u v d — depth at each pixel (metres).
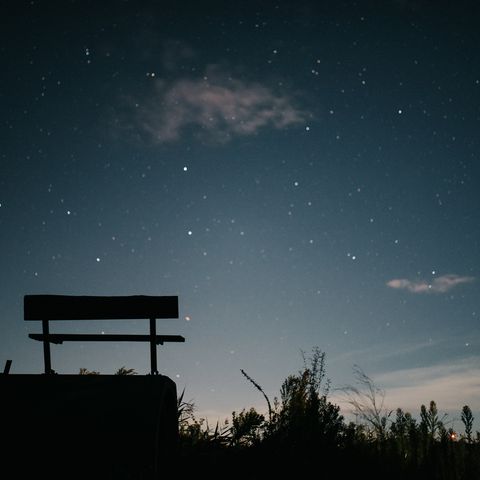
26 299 5.65
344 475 4.96
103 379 3.85
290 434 5.14
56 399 3.56
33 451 3.28
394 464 5.31
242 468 4.73
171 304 5.52
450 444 5.42
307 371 5.67
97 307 5.59
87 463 3.28
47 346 5.64
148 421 3.47
